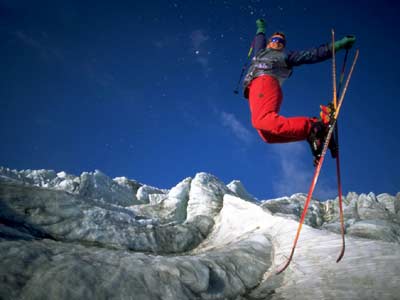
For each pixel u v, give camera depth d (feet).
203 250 20.72
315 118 10.41
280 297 11.89
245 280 13.32
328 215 39.50
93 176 39.68
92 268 10.06
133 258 11.72
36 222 17.47
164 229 21.97
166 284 10.52
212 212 29.37
